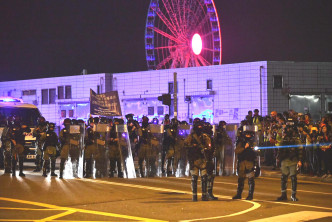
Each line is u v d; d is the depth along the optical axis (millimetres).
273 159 20859
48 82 49938
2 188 14242
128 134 18641
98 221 9328
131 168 18484
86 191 13672
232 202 11914
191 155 12156
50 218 9594
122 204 11414
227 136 19594
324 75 39312
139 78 44844
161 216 9906
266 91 38281
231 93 39750
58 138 18594
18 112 24750
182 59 42469
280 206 11320
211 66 40719
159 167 19016
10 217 9664
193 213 10289
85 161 18141
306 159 19000
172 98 42750
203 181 12180
